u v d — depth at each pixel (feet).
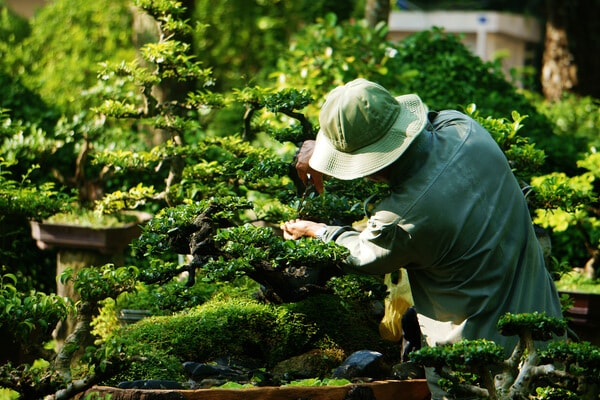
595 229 26.78
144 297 22.22
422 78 31.07
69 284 23.97
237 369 17.15
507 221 14.43
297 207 17.46
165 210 16.30
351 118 14.08
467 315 14.40
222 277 14.80
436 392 14.96
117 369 14.16
